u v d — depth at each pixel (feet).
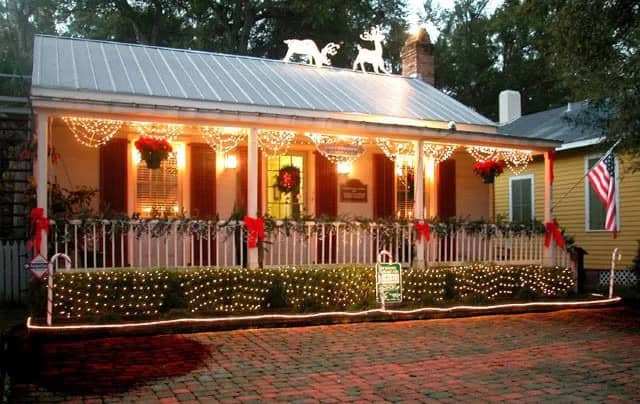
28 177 44.42
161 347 28.55
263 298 36.40
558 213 64.13
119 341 29.78
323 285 37.88
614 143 42.50
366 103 46.73
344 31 97.86
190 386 21.95
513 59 120.06
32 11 114.21
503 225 44.91
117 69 43.37
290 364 25.50
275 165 44.37
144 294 33.78
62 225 33.53
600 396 21.24
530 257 45.60
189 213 41.06
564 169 63.62
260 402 20.17
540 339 31.68
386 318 36.73
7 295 41.93
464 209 49.67
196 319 32.55
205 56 52.47
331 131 38.73
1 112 47.32
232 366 25.03
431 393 21.47
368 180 46.55
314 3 91.35
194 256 40.22
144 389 21.53
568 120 48.91
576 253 47.67
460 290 41.68
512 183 70.44
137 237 35.29
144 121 34.27
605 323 36.99
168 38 106.01
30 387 21.65
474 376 23.90
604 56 38.81
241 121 36.19
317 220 39.50
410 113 46.14
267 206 43.88
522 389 22.08
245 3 98.02
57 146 37.96
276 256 41.70
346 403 20.20
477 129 46.80
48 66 40.93
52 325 30.09
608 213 42.24
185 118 34.99
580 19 37.24
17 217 45.85
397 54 109.19
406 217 45.70
